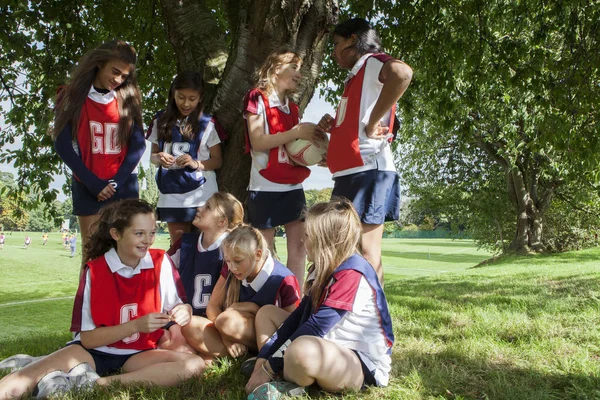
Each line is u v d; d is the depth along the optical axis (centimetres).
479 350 331
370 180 324
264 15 457
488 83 896
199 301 376
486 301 575
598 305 462
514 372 288
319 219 272
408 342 370
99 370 304
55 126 366
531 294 621
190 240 390
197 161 405
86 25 824
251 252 327
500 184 2212
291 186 382
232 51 488
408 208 2667
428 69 821
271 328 312
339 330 268
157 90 954
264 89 381
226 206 374
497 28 957
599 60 709
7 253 4047
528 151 1855
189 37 515
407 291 771
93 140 368
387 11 821
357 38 340
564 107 754
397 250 6119
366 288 268
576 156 828
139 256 311
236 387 283
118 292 311
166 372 290
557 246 2342
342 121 332
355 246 276
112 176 373
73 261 3581
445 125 834
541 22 791
